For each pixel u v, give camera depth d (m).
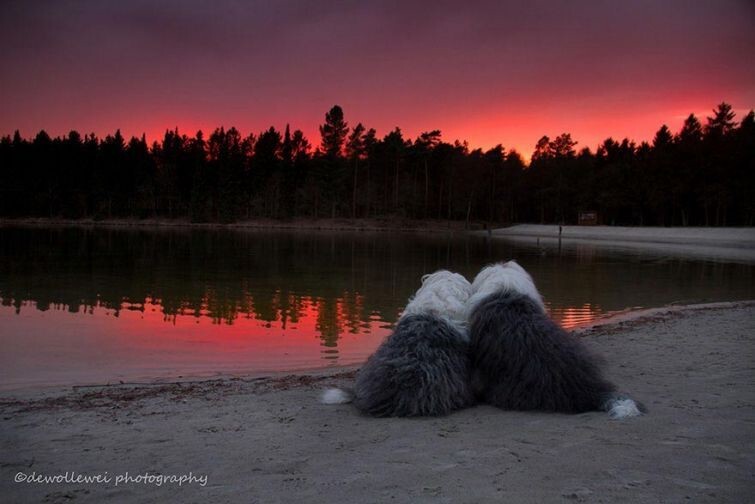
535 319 4.99
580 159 104.69
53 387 7.08
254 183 109.81
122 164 112.62
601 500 2.88
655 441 3.82
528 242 60.72
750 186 72.44
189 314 13.76
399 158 105.31
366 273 24.28
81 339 10.74
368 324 12.67
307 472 3.46
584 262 32.81
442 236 76.06
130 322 12.56
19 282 19.67
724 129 87.69
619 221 94.94
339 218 105.81
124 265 26.53
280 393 6.36
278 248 42.41
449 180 105.50
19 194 109.88
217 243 48.03
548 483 3.12
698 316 12.20
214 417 5.12
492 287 5.39
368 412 4.80
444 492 3.04
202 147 116.06
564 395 4.63
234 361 9.20
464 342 5.05
